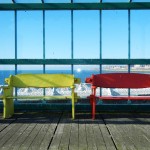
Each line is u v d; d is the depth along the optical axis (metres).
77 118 4.77
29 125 4.25
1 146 3.24
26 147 3.20
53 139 3.50
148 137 3.58
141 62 5.34
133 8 5.32
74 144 3.30
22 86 5.03
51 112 5.36
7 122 4.47
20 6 5.33
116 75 5.06
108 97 4.70
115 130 3.93
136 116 4.96
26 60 5.42
